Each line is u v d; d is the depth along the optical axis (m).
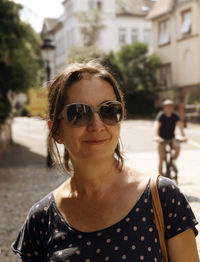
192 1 29.30
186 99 29.09
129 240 1.52
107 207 1.61
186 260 1.56
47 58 13.73
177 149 8.13
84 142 1.60
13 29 11.67
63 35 49.16
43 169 11.86
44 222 1.74
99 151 1.59
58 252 1.61
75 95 1.62
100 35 44.16
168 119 8.14
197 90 28.50
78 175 1.69
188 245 1.57
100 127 1.57
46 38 13.93
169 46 32.88
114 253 1.52
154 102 34.59
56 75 1.73
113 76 1.71
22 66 12.41
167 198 1.58
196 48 29.53
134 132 21.86
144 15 46.12
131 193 1.62
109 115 1.59
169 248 1.58
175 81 32.44
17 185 9.51
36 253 1.78
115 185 1.65
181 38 31.16
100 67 1.70
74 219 1.65
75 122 1.58
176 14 31.55
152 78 33.84
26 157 15.06
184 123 22.78
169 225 1.58
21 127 28.34
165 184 1.61
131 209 1.57
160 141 8.02
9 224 6.30
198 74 29.56
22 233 1.82
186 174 9.08
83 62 1.77
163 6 33.16
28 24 12.14
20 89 12.92
